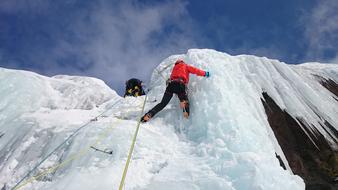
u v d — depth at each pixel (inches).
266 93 234.2
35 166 194.5
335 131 228.7
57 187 156.9
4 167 203.0
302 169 187.8
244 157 149.5
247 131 172.6
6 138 236.1
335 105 264.2
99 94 347.6
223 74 219.0
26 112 280.8
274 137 198.2
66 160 183.0
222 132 173.5
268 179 138.7
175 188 143.7
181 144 188.5
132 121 214.4
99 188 147.6
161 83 260.4
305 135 210.4
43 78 341.7
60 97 323.6
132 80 310.5
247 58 263.9
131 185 150.8
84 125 217.9
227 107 185.5
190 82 229.5
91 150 182.7
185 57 263.0
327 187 180.2
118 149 178.4
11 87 300.8
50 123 240.2
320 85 283.9
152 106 240.4
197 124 192.2
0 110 276.5
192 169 155.9
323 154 200.4
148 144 183.3
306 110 235.6
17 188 173.2
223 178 145.7
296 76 269.6
